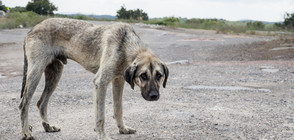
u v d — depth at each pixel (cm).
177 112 653
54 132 561
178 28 4162
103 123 500
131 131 545
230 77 1055
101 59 512
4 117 651
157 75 470
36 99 802
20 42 2177
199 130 539
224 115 628
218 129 541
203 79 1030
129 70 467
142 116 632
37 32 559
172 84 960
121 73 515
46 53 556
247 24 4516
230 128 546
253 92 838
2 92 889
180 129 546
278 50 1627
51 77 591
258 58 1467
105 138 496
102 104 497
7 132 559
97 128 498
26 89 544
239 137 502
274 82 958
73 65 1438
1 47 1958
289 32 2508
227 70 1191
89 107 718
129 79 467
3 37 2395
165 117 620
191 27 4522
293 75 1041
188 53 1794
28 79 545
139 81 470
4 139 523
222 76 1077
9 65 1413
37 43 552
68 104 743
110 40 514
